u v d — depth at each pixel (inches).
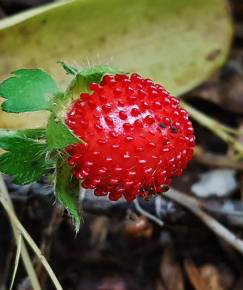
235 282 3.8
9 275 3.6
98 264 3.8
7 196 3.2
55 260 3.7
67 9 3.3
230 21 3.8
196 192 4.0
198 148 4.1
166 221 3.5
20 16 3.3
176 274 3.8
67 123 2.6
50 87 2.6
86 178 2.6
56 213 3.4
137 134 2.5
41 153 2.5
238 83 4.5
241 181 4.0
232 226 3.6
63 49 3.4
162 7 3.7
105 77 2.6
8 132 2.5
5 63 3.3
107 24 3.5
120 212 3.4
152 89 2.6
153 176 2.6
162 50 3.7
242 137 4.3
